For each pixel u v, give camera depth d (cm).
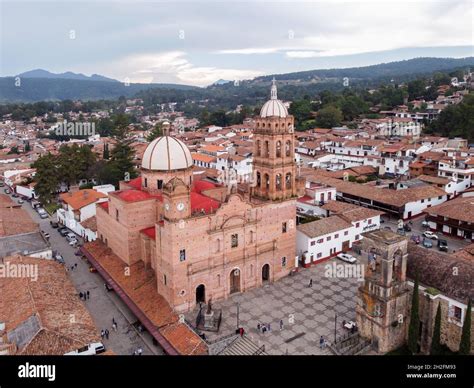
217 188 8169
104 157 16900
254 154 7619
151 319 6375
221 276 6969
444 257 6056
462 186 12425
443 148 15525
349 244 9069
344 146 17075
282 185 7488
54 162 14700
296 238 8488
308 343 5969
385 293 5647
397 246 5609
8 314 6000
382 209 10919
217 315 6525
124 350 6044
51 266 7519
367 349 5862
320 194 10806
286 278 7844
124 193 7812
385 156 15275
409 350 5819
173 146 7781
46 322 5559
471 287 5422
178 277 6444
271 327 6331
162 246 6531
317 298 7144
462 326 5366
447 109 18950
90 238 9850
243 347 5784
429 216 10219
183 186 6222
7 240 8625
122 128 14162
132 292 7038
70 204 10906
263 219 7331
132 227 7475
